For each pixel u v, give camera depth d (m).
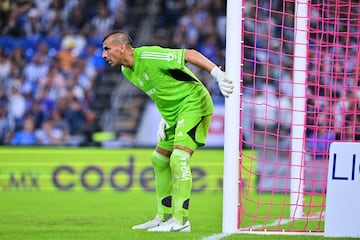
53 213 37.59
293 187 34.53
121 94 71.12
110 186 59.88
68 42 74.31
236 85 25.45
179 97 25.47
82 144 65.19
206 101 25.67
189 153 25.44
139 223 30.58
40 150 60.97
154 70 25.11
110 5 76.44
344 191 24.09
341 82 42.88
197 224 30.92
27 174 60.91
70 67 73.12
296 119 34.22
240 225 27.97
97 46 74.56
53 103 71.06
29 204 44.88
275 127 63.72
